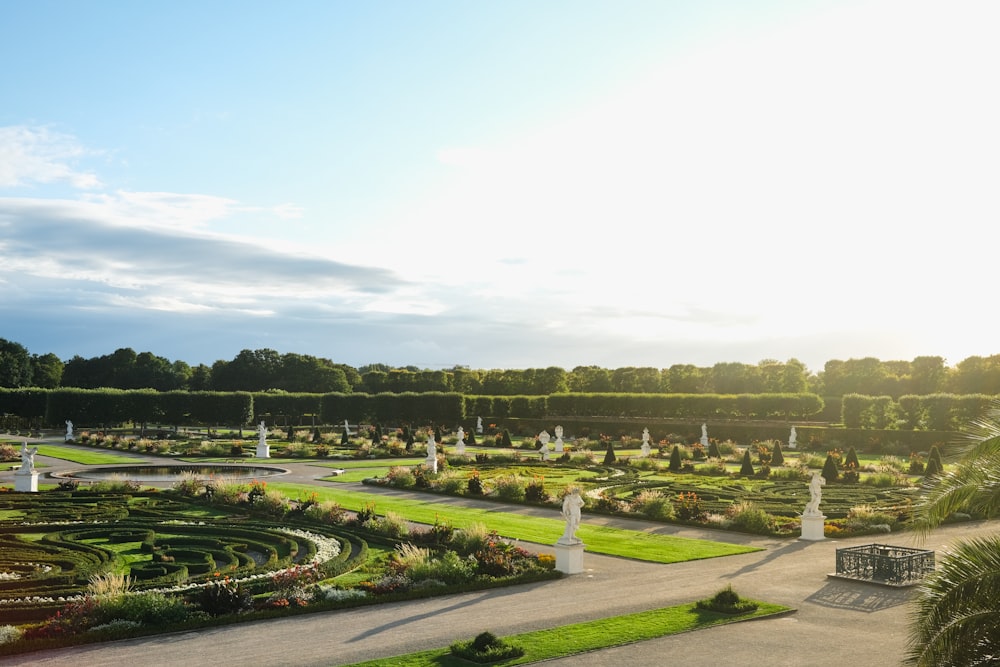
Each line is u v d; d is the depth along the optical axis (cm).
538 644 1991
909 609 2362
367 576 2761
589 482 5622
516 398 11844
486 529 3409
